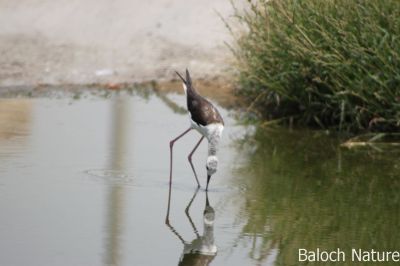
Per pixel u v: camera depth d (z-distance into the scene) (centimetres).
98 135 1331
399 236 945
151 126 1400
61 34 1775
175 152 1267
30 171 1141
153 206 1030
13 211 993
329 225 980
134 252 888
